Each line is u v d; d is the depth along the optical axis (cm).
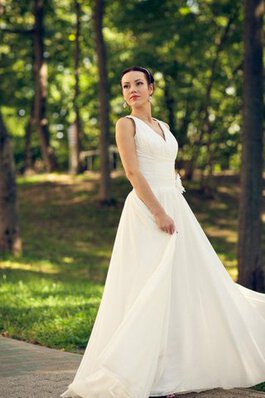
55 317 723
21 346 595
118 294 405
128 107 459
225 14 1872
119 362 362
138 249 405
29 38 2322
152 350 373
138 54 1931
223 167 2589
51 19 2352
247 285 1089
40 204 1938
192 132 2388
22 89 2544
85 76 2542
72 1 2312
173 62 1955
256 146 1073
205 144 2130
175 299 399
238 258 1101
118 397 375
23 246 1532
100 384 377
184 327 397
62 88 2602
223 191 2075
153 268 400
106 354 365
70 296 875
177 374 391
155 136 418
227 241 1670
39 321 698
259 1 1048
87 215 1825
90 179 2173
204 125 2077
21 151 3291
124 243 411
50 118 2839
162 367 387
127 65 1958
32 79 2439
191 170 2136
